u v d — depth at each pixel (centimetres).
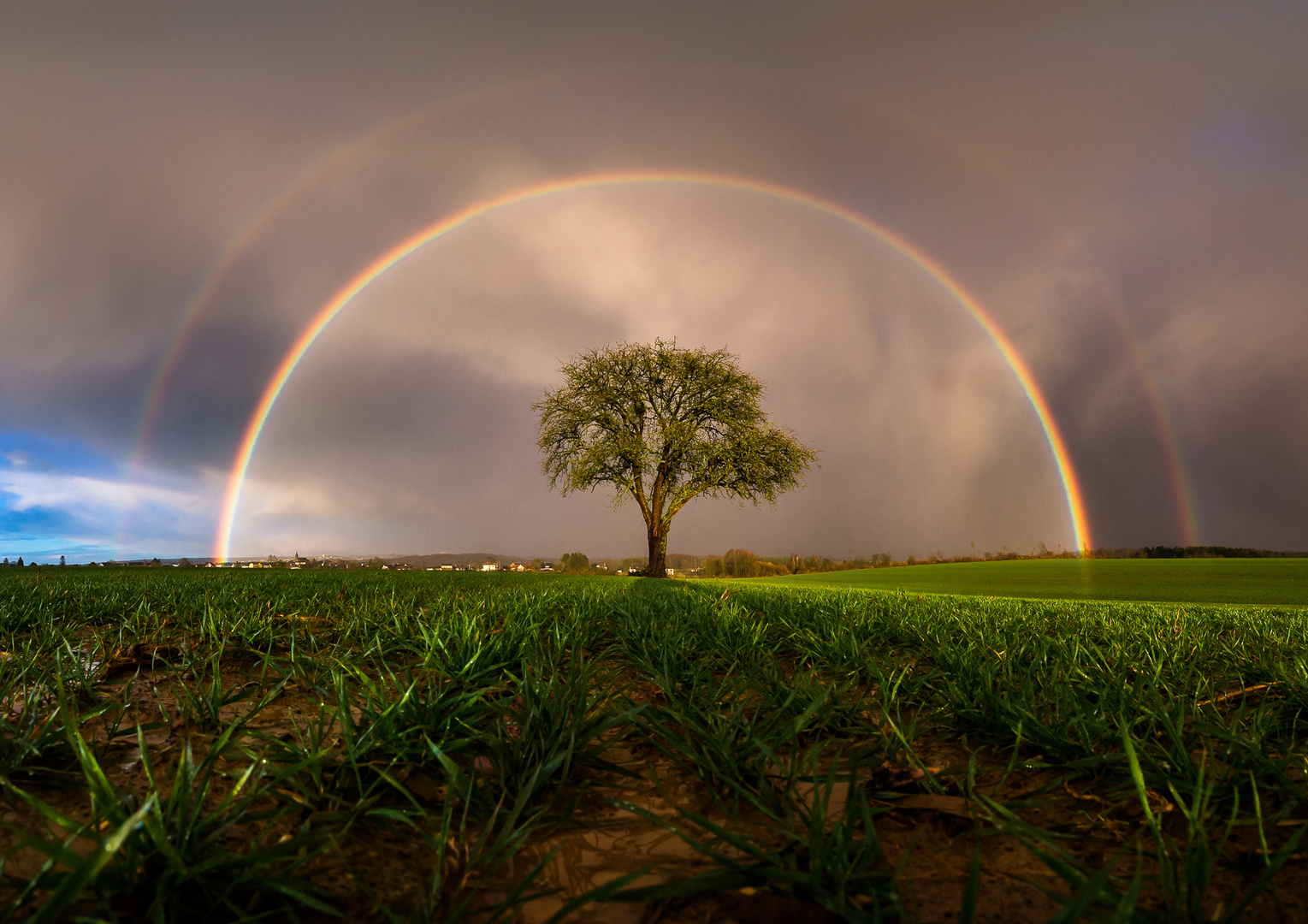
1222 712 266
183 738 211
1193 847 144
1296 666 321
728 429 3562
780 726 228
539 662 305
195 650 346
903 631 466
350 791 174
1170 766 183
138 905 118
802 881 124
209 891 120
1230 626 567
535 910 123
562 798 179
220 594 676
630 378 3619
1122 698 230
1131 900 101
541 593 757
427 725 215
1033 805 169
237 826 149
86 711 241
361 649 364
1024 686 270
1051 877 135
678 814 170
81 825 128
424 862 141
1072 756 202
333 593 759
